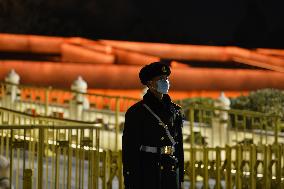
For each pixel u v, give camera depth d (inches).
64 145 615.2
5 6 2810.0
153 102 424.2
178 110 438.0
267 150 818.2
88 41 2600.9
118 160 687.7
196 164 788.6
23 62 2156.7
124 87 2300.7
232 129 1141.7
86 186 791.7
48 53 2529.5
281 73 2613.2
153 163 420.2
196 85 2447.1
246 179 814.5
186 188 831.1
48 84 2180.1
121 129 1186.6
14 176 792.9
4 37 2465.6
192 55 2812.5
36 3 2898.6
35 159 872.9
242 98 1358.3
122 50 2500.0
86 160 896.9
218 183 783.1
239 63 2839.6
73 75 2223.2
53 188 765.3
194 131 1155.3
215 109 1082.1
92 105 1529.3
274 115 1057.5
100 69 2269.9
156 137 421.1
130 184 416.2
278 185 826.8
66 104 1357.0
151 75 422.6
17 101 1328.7
